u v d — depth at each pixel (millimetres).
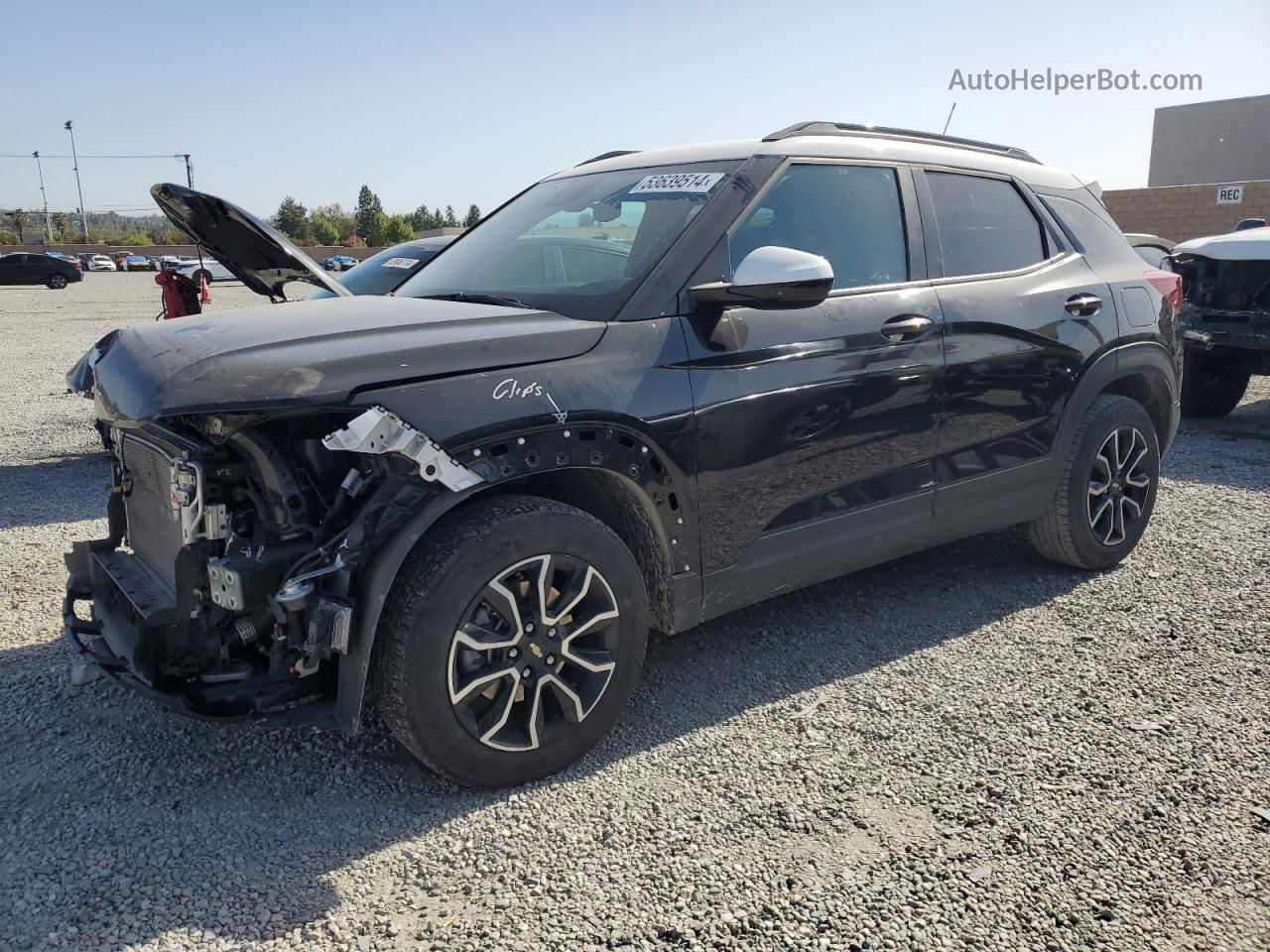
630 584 2939
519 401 2643
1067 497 4289
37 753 3004
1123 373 4406
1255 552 4805
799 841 2555
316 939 2205
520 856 2502
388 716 2613
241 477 2598
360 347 2588
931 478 3734
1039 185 4371
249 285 4016
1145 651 3703
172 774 2891
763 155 3459
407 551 2502
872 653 3717
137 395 2463
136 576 2986
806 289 2889
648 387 2904
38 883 2385
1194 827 2596
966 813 2670
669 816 2670
